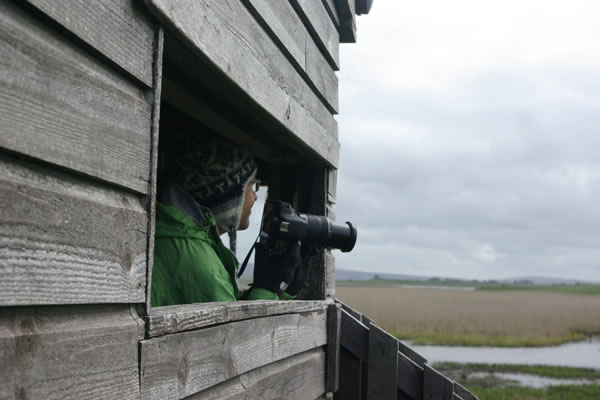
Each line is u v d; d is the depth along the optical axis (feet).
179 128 8.50
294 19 8.69
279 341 7.59
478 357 82.94
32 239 3.28
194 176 8.13
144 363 4.32
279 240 8.09
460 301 257.55
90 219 3.78
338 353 10.88
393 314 161.99
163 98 6.98
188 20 5.06
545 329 134.72
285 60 8.35
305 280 8.84
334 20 11.51
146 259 4.49
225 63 5.99
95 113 3.88
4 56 3.10
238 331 6.15
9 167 3.23
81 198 3.71
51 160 3.44
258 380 6.84
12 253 3.13
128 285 4.20
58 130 3.51
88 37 3.79
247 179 8.47
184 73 6.33
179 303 6.63
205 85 6.50
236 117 7.94
